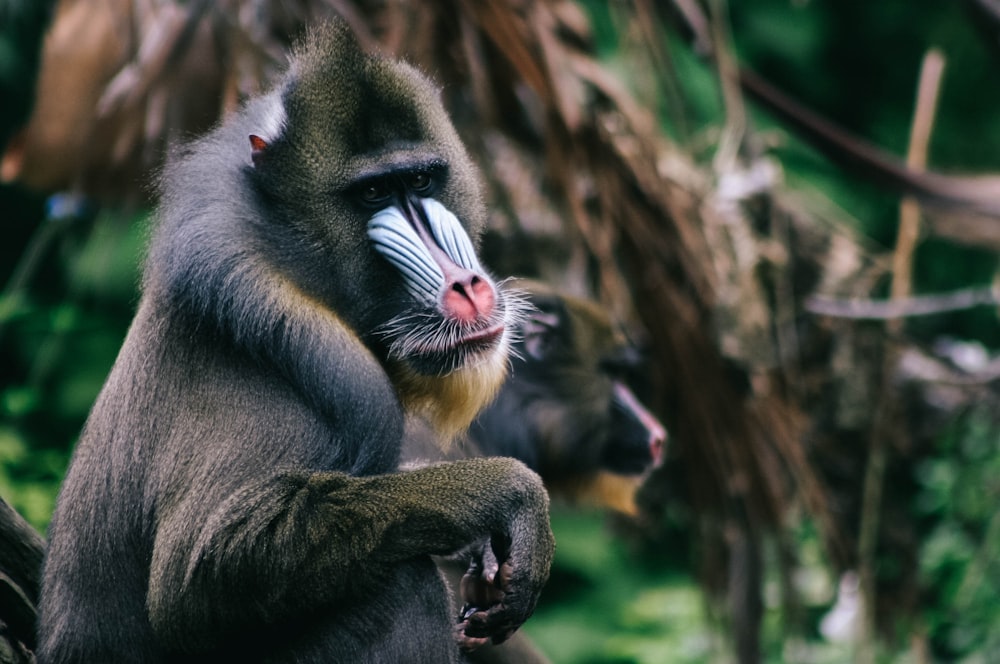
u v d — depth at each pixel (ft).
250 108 22.36
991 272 68.80
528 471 20.77
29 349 56.08
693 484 42.32
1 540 21.97
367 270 21.79
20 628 21.61
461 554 24.58
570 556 59.88
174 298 20.71
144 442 20.39
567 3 38.34
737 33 71.00
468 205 23.18
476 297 21.77
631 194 38.14
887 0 74.08
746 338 40.27
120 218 37.73
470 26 34.96
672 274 39.29
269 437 20.25
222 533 19.36
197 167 21.43
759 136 48.16
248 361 20.61
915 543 48.67
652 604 57.98
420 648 20.42
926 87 48.06
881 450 45.19
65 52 34.40
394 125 22.15
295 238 21.42
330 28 22.58
